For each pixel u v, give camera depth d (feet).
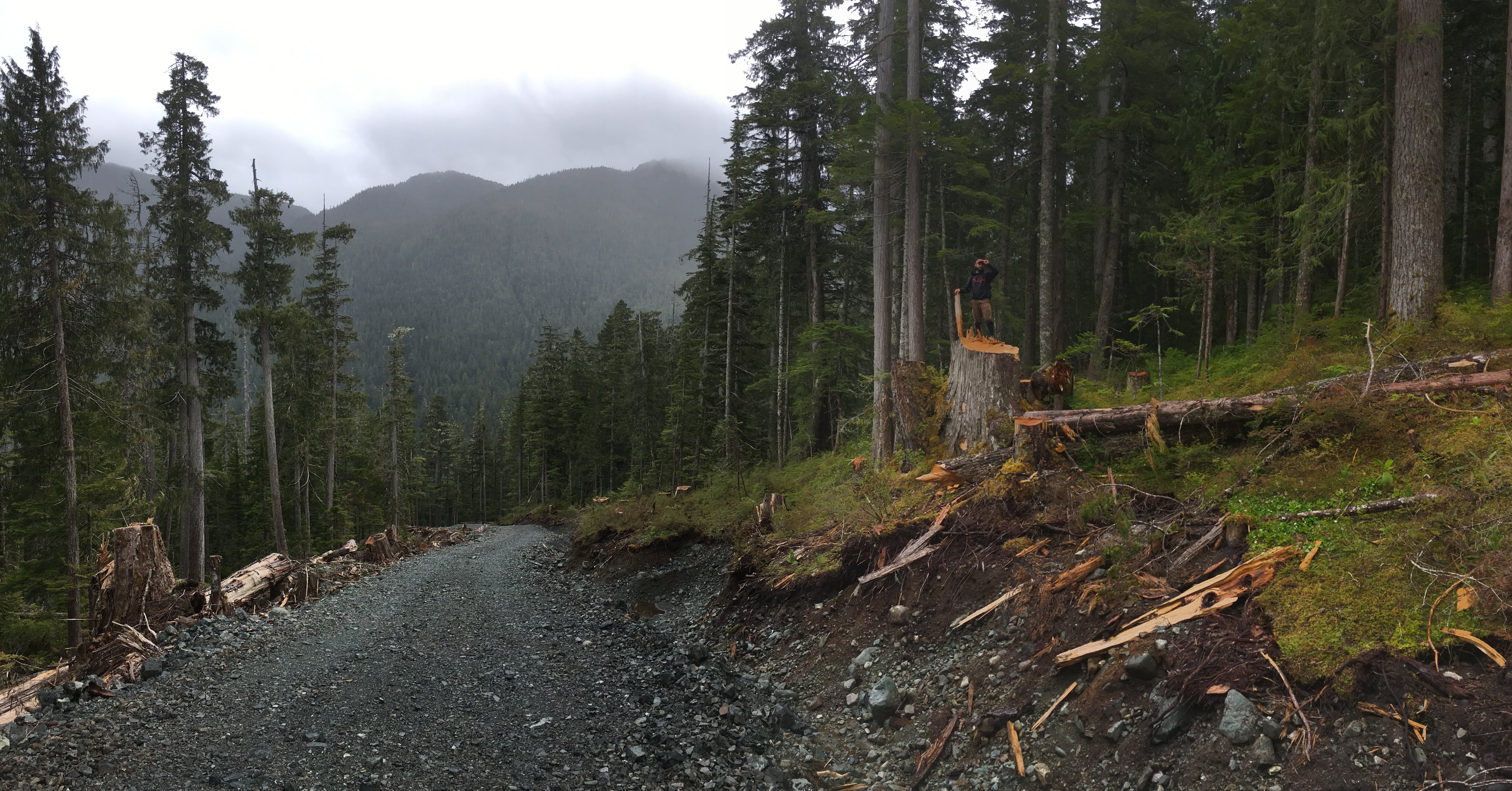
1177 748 13.08
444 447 259.19
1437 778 10.46
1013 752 15.23
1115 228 74.13
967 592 21.72
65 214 57.31
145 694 21.77
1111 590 17.19
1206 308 48.65
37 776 16.07
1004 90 84.48
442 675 24.03
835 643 24.32
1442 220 34.60
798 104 83.76
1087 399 38.81
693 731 19.34
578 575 54.29
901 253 74.18
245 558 118.83
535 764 17.12
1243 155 67.26
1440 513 15.07
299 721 19.43
